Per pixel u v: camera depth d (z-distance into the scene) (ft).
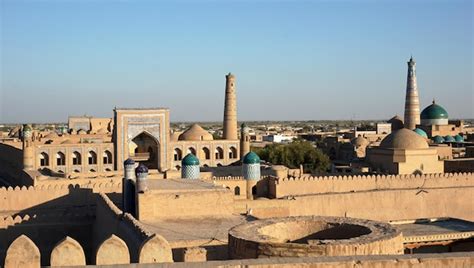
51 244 110.63
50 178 152.76
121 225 81.46
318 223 50.75
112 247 35.96
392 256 31.99
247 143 218.18
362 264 31.27
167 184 110.01
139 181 97.55
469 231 100.22
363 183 139.33
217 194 100.78
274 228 49.47
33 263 32.30
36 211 123.85
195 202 99.60
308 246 40.42
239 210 115.44
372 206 130.72
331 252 40.40
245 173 138.21
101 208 105.81
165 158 219.00
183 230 84.99
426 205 135.33
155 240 36.32
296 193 133.90
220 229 85.92
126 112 212.64
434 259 31.73
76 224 113.91
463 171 164.35
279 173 161.38
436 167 157.58
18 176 202.39
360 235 47.65
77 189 129.29
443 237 96.02
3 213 121.80
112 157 221.66
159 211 97.19
